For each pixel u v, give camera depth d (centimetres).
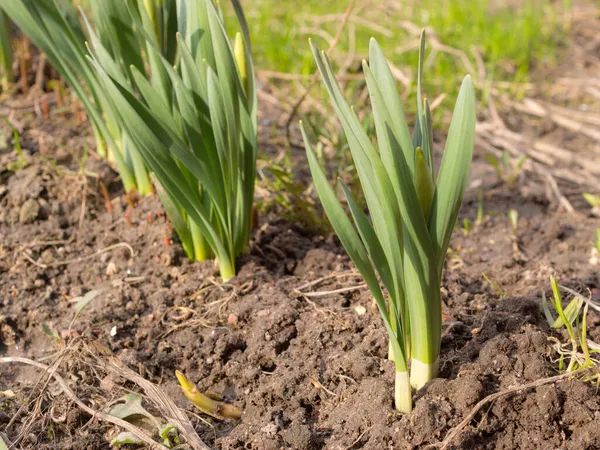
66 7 64
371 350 55
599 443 48
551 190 81
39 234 71
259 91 101
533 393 49
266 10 120
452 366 52
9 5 65
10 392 57
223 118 56
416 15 122
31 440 53
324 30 119
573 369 52
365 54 110
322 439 51
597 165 85
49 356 59
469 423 49
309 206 72
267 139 88
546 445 48
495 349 52
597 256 69
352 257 47
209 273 64
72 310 64
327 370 55
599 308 53
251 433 52
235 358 58
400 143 46
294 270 66
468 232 74
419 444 49
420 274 46
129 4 54
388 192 44
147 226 69
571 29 123
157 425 52
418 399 50
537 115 99
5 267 68
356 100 91
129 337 61
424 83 102
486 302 59
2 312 64
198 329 60
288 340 58
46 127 84
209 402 53
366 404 51
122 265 67
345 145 78
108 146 77
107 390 56
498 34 111
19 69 94
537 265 67
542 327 56
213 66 60
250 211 65
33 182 74
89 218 73
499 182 82
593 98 102
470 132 44
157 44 60
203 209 59
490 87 102
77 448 52
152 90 55
